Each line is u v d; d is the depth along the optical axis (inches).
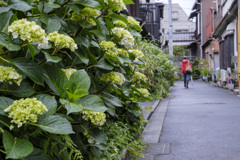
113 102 110.4
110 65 104.8
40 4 88.0
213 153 162.2
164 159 153.7
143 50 414.6
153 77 452.8
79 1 90.2
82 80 73.4
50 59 69.5
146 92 165.6
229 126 233.5
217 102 411.2
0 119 61.8
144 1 999.6
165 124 253.8
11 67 64.6
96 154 101.0
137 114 171.6
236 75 657.0
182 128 233.3
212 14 1119.6
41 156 68.0
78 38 94.8
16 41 69.8
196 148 173.3
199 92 616.1
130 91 152.7
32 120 58.1
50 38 72.6
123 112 174.2
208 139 193.9
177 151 168.2
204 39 1427.2
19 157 54.0
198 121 261.4
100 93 110.3
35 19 84.8
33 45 72.2
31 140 73.6
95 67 114.1
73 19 96.4
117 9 106.3
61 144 79.4
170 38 1037.8
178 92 631.8
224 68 881.5
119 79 105.8
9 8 77.7
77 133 93.0
